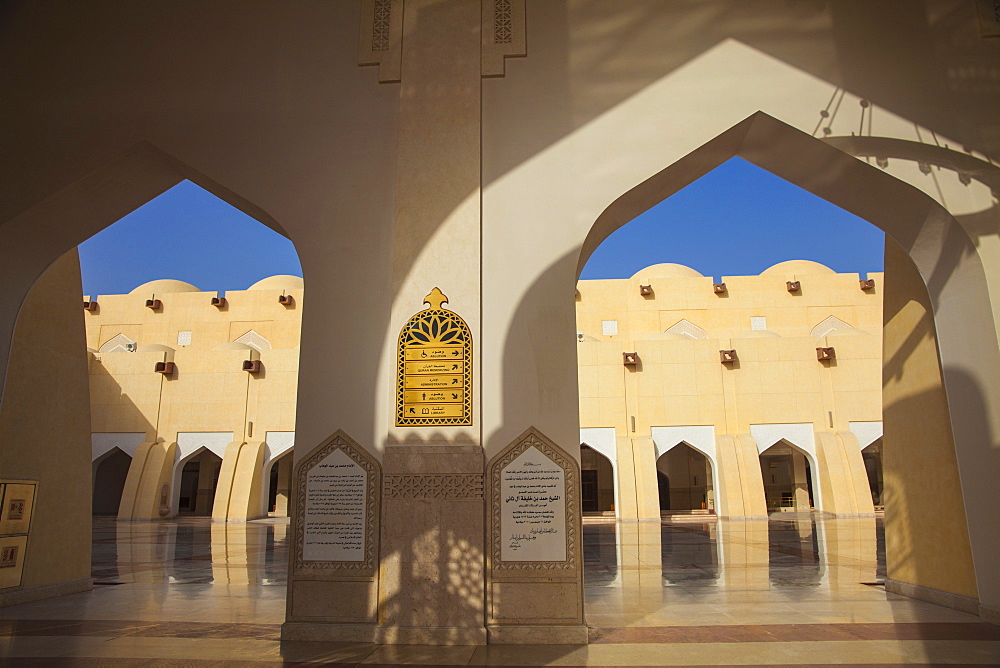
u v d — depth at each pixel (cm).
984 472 448
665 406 1775
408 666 355
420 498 419
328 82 491
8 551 545
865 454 2191
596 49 485
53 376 604
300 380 446
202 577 707
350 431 436
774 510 2116
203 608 527
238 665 359
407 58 486
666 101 474
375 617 411
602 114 474
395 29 493
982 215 453
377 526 422
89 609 524
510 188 464
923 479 548
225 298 2292
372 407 438
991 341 441
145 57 509
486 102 479
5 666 361
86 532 631
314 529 426
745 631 434
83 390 639
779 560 823
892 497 596
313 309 455
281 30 505
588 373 1803
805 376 1770
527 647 394
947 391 480
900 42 477
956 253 468
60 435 608
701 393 1775
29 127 504
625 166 465
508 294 447
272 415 1828
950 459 513
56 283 615
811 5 488
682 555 891
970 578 489
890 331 599
